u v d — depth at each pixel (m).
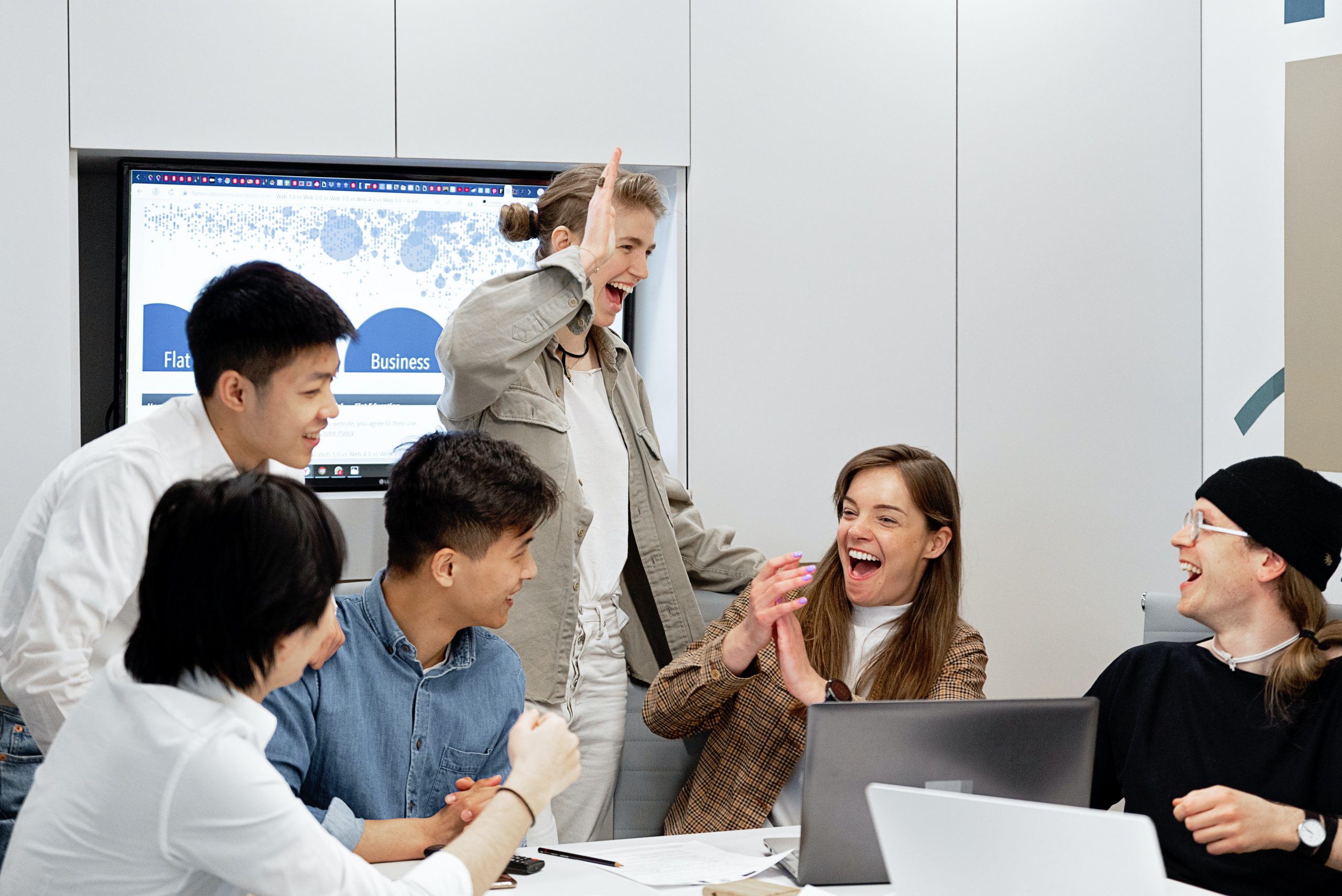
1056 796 1.62
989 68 3.33
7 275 2.75
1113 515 3.44
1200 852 1.86
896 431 3.29
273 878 1.22
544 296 2.35
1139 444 3.45
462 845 1.39
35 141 2.76
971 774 1.59
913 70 3.27
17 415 2.76
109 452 1.73
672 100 3.12
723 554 2.76
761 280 3.19
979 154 3.33
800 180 3.21
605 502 2.58
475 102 3.00
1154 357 3.46
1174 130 3.45
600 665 2.53
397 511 1.78
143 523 1.73
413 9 2.96
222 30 2.86
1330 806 1.79
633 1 3.08
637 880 1.62
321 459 3.04
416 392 3.11
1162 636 2.42
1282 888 1.79
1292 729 1.85
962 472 3.34
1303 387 3.21
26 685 1.66
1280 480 1.90
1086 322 3.41
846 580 2.29
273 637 1.21
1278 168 3.26
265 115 2.88
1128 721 2.01
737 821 2.22
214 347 1.74
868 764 1.57
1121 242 3.43
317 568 1.23
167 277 2.96
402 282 3.10
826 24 3.21
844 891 1.58
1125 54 3.41
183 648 1.21
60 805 1.22
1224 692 1.92
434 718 1.84
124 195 2.91
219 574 1.19
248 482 1.23
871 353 3.26
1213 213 3.45
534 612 2.38
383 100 2.95
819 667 2.24
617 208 2.53
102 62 2.79
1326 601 1.95
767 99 3.18
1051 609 3.40
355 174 3.04
